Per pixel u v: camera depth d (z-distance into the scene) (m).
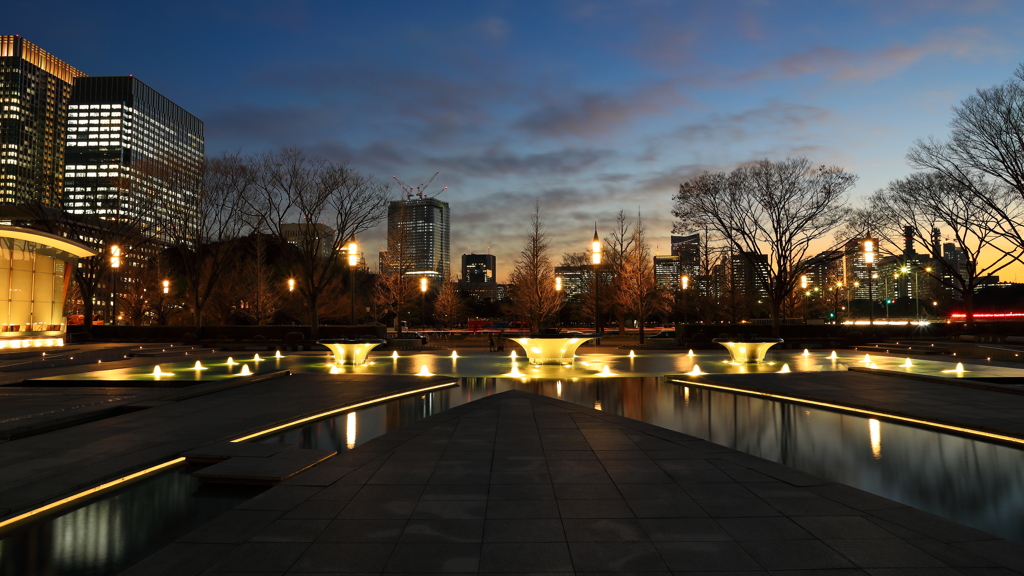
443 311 58.78
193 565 3.95
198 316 39.75
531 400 11.32
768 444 8.33
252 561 4.02
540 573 3.82
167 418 9.67
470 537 4.46
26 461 6.82
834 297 58.09
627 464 6.68
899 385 13.54
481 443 7.77
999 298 65.25
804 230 35.38
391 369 20.36
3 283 26.00
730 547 4.25
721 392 13.73
